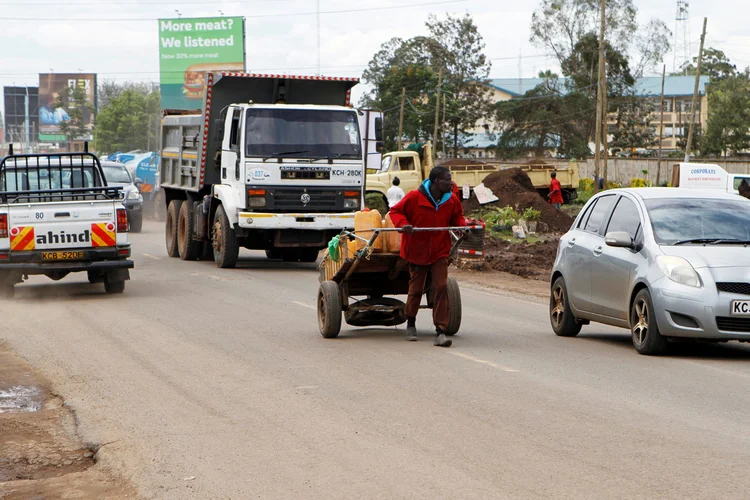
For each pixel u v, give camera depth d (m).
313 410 7.86
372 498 5.55
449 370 9.57
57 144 117.94
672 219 10.96
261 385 8.94
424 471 6.06
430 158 37.75
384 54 93.38
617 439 6.77
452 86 92.12
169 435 7.18
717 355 10.65
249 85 21.59
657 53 85.12
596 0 84.94
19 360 10.63
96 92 118.00
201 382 9.14
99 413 8.00
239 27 70.94
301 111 20.31
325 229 20.30
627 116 91.38
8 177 17.34
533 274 21.06
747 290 9.95
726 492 5.50
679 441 6.70
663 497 5.42
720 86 108.31
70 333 12.46
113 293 16.75
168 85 71.69
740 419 7.38
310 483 5.89
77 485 6.18
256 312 14.27
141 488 5.95
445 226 10.95
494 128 98.19
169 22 71.12
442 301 11.12
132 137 102.31
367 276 12.21
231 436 7.09
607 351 10.88
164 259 24.09
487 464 6.18
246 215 19.86
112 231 16.19
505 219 32.91
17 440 7.38
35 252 15.84
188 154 23.14
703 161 65.12
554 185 41.59
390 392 8.52
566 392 8.45
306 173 20.05
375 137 21.41
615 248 11.14
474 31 93.31
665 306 10.15
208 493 5.78
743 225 10.93
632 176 71.31
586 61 86.50
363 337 11.94
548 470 6.02
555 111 93.38
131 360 10.41
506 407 7.86
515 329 12.85
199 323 13.16
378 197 30.83
